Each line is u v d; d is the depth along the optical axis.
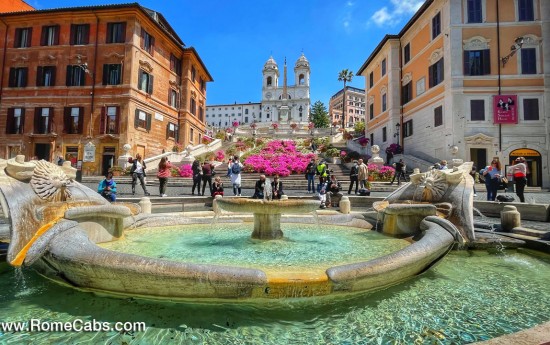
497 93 24.23
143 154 30.83
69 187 5.64
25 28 30.80
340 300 3.72
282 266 4.36
